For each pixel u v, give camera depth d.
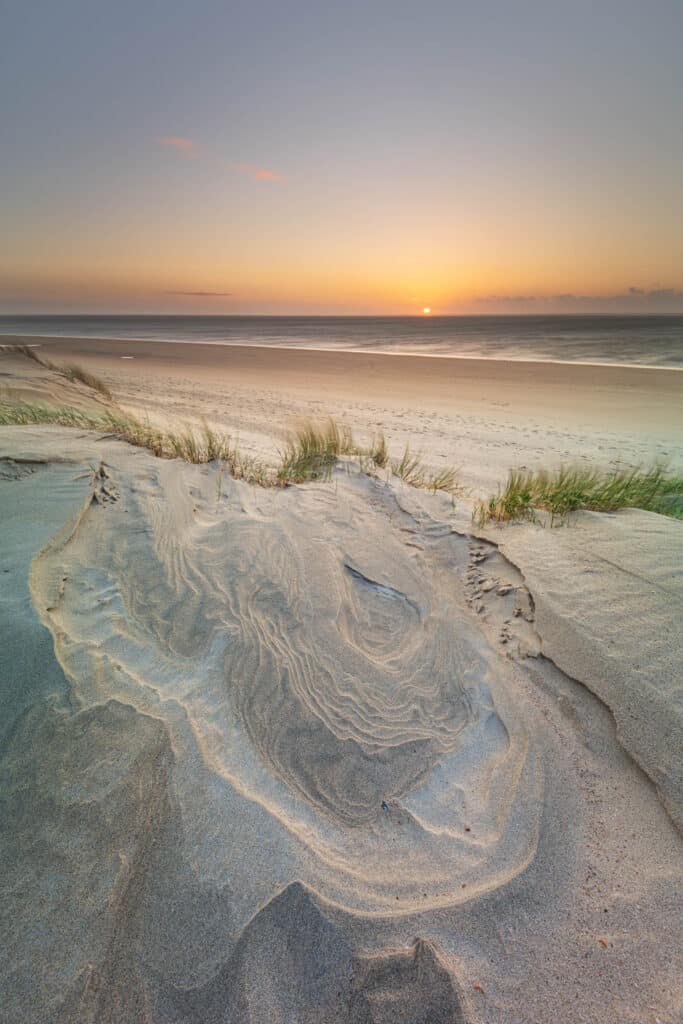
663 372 17.80
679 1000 1.31
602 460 7.69
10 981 1.31
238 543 3.43
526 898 1.57
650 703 2.15
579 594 2.95
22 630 2.21
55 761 1.81
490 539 3.75
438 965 1.38
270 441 7.67
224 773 1.91
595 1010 1.30
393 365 21.11
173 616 2.71
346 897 1.56
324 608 2.94
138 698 2.14
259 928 1.46
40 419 6.27
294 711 2.26
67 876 1.52
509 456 7.80
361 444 8.21
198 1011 1.30
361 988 1.34
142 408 10.95
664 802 1.81
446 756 2.12
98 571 2.92
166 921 1.46
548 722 2.23
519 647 2.68
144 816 1.70
